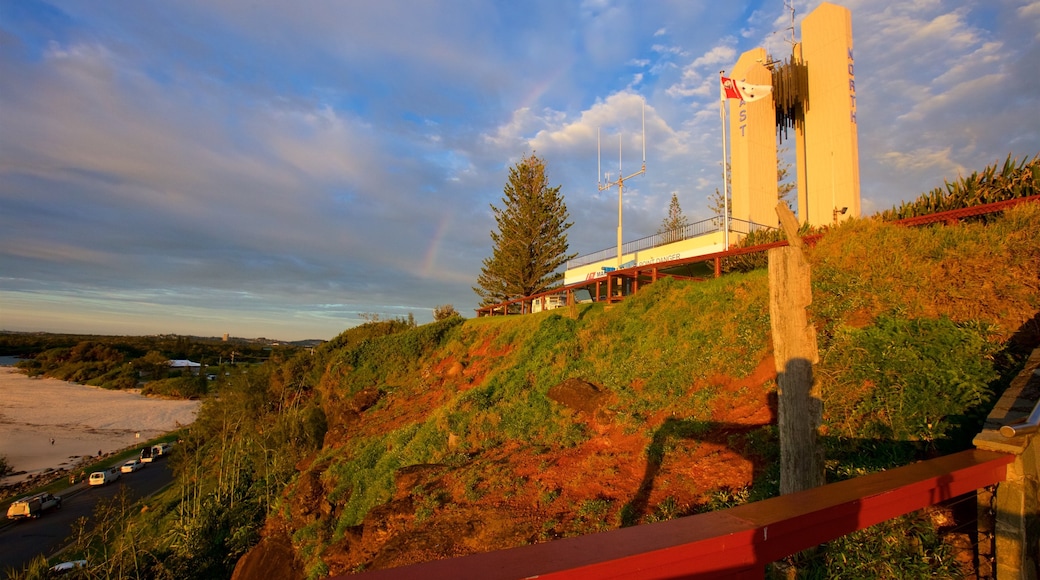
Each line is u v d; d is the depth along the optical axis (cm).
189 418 8794
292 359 3403
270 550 1392
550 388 1225
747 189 1908
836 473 555
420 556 783
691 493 691
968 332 609
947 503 443
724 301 1152
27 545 3331
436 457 1202
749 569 160
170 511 2766
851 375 639
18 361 15062
